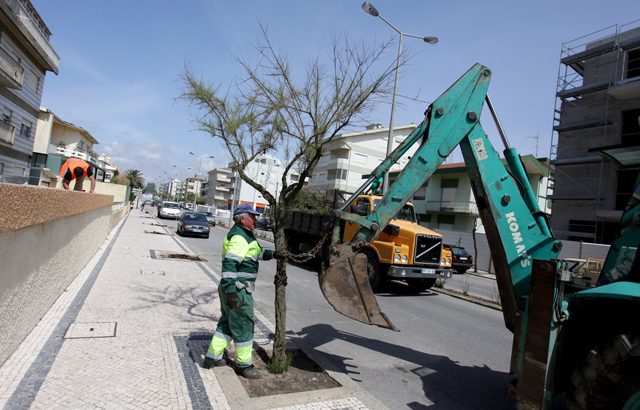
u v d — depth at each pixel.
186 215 24.56
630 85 20.53
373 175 4.23
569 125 24.47
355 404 3.86
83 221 8.58
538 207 4.23
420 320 8.14
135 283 8.19
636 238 3.29
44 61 24.28
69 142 45.44
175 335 5.19
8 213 3.29
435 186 35.47
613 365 2.85
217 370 4.21
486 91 4.30
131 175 94.88
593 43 24.25
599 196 22.42
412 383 4.79
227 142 5.81
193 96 5.68
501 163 4.23
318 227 14.24
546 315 3.27
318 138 5.10
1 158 21.64
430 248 11.20
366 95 5.05
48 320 5.20
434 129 4.18
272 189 32.50
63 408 3.19
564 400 4.51
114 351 4.43
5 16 18.23
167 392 3.62
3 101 21.19
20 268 4.05
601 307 3.25
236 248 4.10
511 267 4.08
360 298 4.16
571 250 19.39
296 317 7.31
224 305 4.27
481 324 8.33
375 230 4.18
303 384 4.22
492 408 4.29
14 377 3.58
